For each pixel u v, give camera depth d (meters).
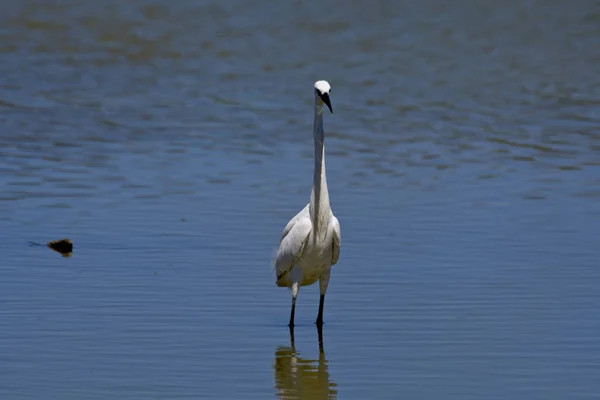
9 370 9.91
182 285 12.95
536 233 15.52
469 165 20.86
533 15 42.53
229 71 33.16
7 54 34.84
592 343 10.71
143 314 11.78
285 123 25.50
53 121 25.27
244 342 10.92
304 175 19.84
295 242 11.47
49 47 36.25
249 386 9.61
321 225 11.45
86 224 16.00
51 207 17.06
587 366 10.05
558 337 10.92
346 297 12.57
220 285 13.00
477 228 15.88
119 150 22.14
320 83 11.39
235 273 13.53
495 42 38.06
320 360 10.36
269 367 10.15
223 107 27.64
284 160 21.31
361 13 42.56
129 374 9.86
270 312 12.06
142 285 12.90
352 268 13.78
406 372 9.98
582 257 14.15
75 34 38.44
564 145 22.83
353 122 25.64
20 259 13.99
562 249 14.59
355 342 10.92
